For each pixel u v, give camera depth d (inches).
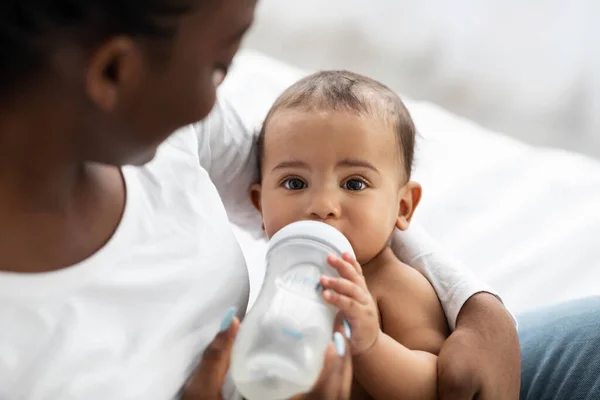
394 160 42.8
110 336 29.0
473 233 58.3
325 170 40.7
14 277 27.0
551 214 60.5
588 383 40.1
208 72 26.4
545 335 43.6
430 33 100.9
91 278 28.9
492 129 100.2
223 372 31.8
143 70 24.9
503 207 61.0
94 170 30.6
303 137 41.1
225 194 45.3
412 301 41.6
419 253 43.9
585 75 94.0
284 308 30.9
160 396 30.5
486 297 40.9
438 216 59.6
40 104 24.9
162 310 31.0
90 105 25.1
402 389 37.8
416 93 103.6
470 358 37.7
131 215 31.3
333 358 31.0
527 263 55.9
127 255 30.4
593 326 42.0
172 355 31.2
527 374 43.1
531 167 65.4
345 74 45.5
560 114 96.7
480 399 37.5
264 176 42.9
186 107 26.5
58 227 28.1
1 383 26.2
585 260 56.2
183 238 32.9
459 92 101.4
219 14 25.3
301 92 43.3
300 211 40.6
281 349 29.6
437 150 66.2
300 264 33.1
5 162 26.2
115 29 23.7
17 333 26.7
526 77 96.8
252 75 67.4
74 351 27.7
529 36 95.0
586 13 91.4
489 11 96.2
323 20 107.0
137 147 27.2
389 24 102.9
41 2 22.7
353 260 33.9
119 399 28.8
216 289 33.5
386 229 41.9
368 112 41.9
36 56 23.8
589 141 96.0
